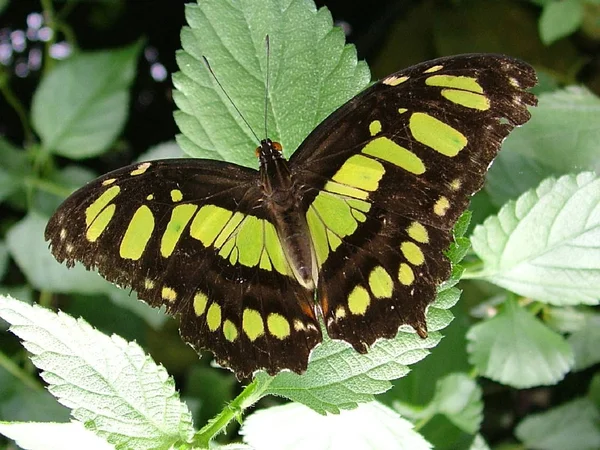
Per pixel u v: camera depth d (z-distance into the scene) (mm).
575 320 377
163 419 308
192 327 322
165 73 515
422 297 312
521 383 357
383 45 518
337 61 328
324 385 315
